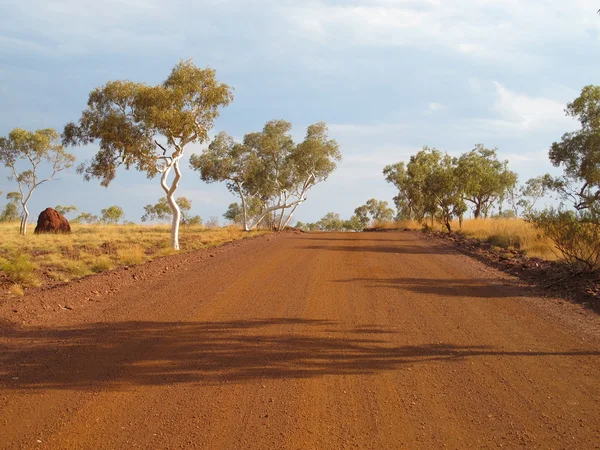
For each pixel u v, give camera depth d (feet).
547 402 17.53
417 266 47.57
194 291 35.76
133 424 16.02
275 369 20.71
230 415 16.65
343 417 16.52
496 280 39.58
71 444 14.78
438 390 18.66
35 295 33.60
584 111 88.28
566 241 39.37
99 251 65.51
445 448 14.57
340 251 60.54
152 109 61.93
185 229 116.06
